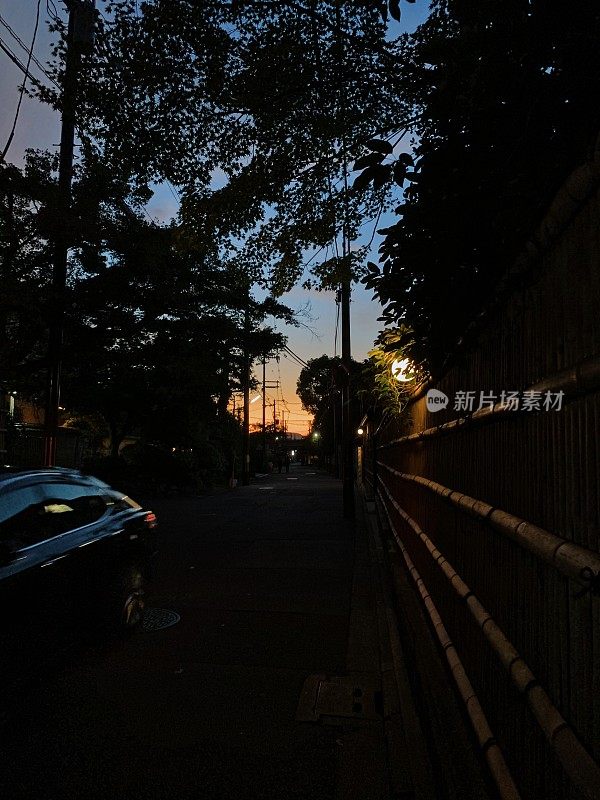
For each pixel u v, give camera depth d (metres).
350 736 3.81
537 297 1.94
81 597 4.89
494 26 2.09
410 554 6.38
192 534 13.34
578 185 1.46
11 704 4.23
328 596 7.50
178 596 7.52
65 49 5.02
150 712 4.14
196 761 3.49
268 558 10.23
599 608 1.38
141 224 10.29
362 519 16.09
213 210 5.72
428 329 2.87
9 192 8.88
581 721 1.48
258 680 4.72
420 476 5.51
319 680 4.71
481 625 2.47
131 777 3.31
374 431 17.31
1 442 15.05
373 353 5.36
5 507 4.41
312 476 54.59
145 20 4.51
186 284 11.51
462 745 2.93
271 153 5.23
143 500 23.06
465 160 2.23
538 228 1.79
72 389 20.23
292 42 4.37
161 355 13.02
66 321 10.86
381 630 5.72
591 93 1.84
